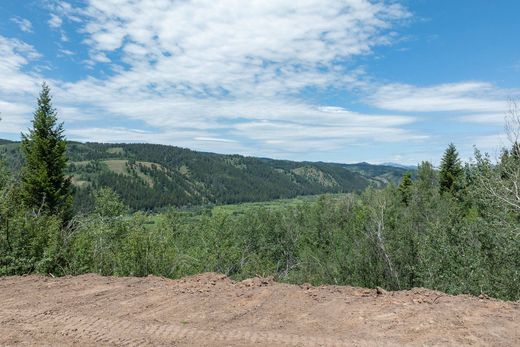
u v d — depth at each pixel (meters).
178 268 13.85
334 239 27.80
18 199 14.42
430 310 5.66
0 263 10.03
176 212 34.75
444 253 14.41
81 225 14.60
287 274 33.81
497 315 5.41
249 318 5.66
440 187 39.75
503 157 15.02
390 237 20.20
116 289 7.30
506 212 13.77
